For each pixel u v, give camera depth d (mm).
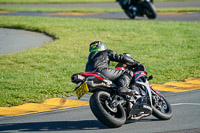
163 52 55938
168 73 44375
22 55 53969
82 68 46656
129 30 74625
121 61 24547
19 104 32844
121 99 23406
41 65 48250
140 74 24859
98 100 22297
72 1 162375
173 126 23719
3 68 46938
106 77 23672
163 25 79500
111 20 89688
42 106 31859
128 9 93000
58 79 41688
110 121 22172
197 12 101062
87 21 88562
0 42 67500
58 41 65500
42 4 150125
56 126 24562
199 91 35469
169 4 136250
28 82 40281
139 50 57219
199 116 26078
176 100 31938
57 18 95562
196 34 69062
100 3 151500
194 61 50375
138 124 24656
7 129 24234
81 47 60094
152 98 25594
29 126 24844
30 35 75312
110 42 63719
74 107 31000
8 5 145750
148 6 89125
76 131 23047
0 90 37031
